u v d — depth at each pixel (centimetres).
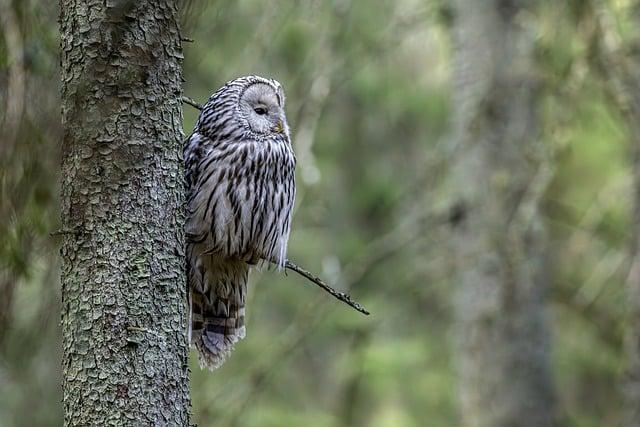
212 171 818
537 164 1293
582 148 1766
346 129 1950
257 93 855
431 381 1720
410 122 1945
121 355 605
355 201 1962
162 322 615
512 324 1404
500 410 1409
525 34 1385
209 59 1304
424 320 1803
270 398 1748
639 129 1248
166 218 623
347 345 1848
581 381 1936
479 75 1405
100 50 616
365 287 1789
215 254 840
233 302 880
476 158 1398
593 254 1608
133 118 618
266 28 1184
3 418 1360
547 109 1370
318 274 1833
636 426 1219
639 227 1250
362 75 1775
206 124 839
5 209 831
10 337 981
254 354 1669
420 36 1739
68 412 610
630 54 1253
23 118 826
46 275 875
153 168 621
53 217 841
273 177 845
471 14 1421
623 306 1372
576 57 1270
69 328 613
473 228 1398
